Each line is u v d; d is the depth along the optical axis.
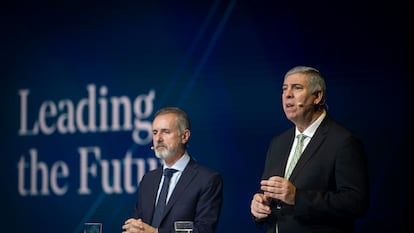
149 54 10.44
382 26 9.05
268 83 9.70
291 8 9.62
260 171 9.69
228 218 9.80
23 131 11.04
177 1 10.33
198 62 10.15
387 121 8.96
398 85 8.94
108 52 10.67
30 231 10.86
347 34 9.25
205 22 10.15
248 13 9.88
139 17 10.54
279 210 6.20
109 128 10.56
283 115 9.60
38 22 11.12
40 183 10.86
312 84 6.27
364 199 5.93
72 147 10.75
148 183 7.69
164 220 7.29
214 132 9.97
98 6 10.80
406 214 8.78
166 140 7.46
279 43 9.66
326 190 6.11
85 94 10.76
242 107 9.84
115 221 10.40
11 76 11.19
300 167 6.20
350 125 9.14
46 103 10.97
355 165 6.03
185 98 10.18
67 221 10.66
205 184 7.35
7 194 11.02
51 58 10.99
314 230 6.01
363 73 9.12
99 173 10.55
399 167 8.86
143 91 10.42
